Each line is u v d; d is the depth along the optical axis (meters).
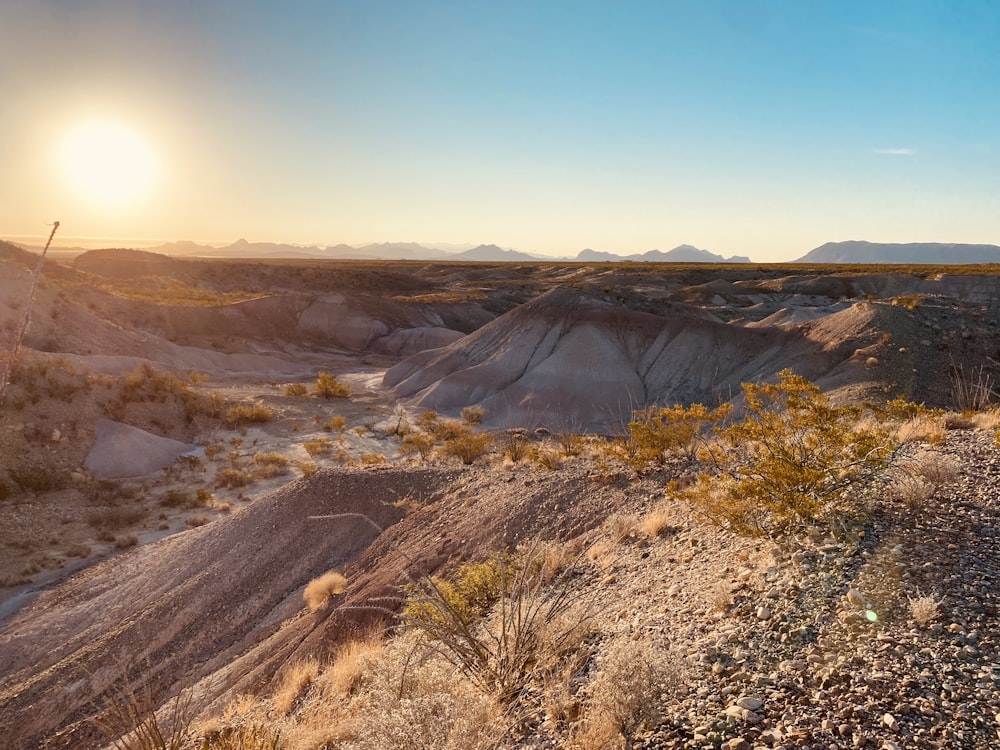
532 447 21.19
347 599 12.95
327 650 10.99
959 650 4.24
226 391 61.75
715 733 3.92
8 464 29.89
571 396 55.97
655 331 60.97
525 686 5.35
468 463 24.70
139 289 107.94
